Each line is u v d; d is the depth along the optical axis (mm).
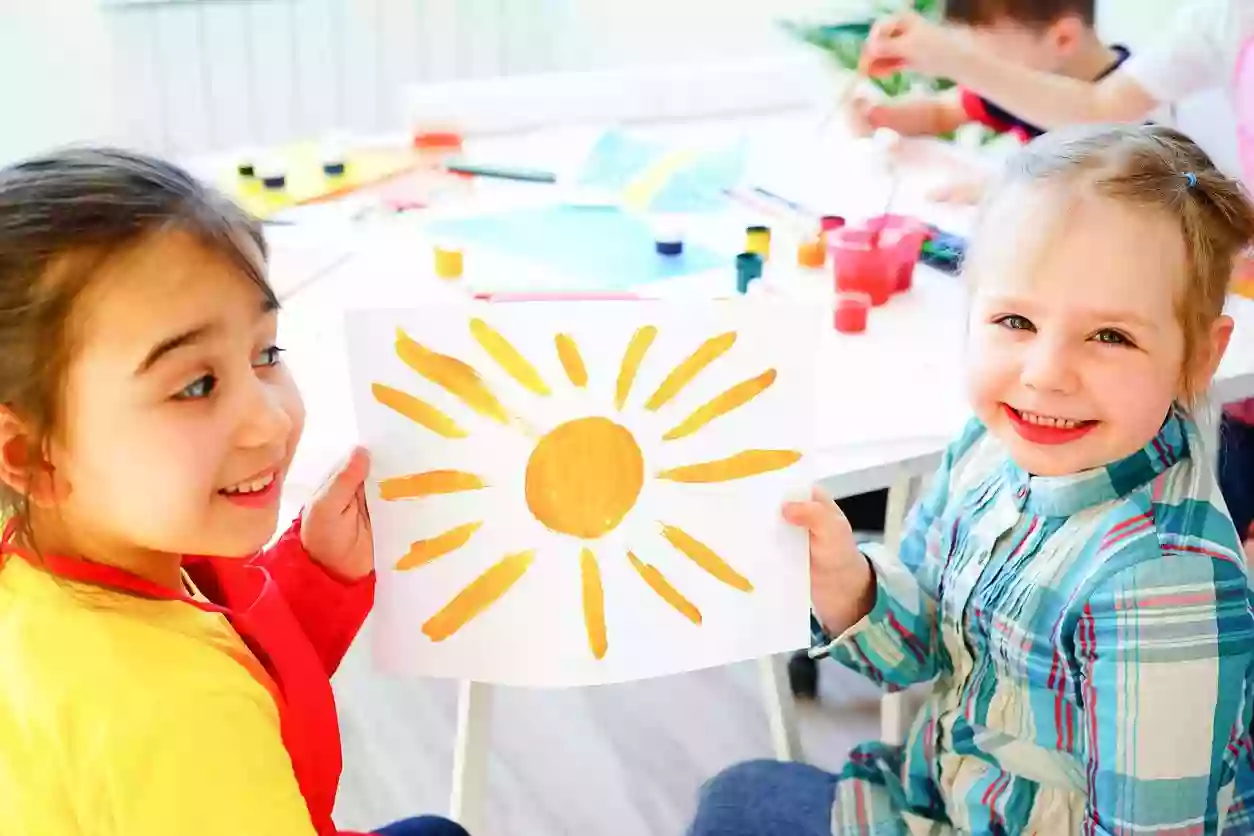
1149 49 1676
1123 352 759
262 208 1424
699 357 761
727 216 1454
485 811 1526
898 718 1474
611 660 773
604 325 752
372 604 831
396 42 2359
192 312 609
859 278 1229
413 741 1646
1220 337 806
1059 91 1645
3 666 628
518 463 759
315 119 2361
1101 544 791
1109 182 758
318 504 782
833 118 1781
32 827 614
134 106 2211
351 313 740
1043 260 761
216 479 636
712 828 917
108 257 590
